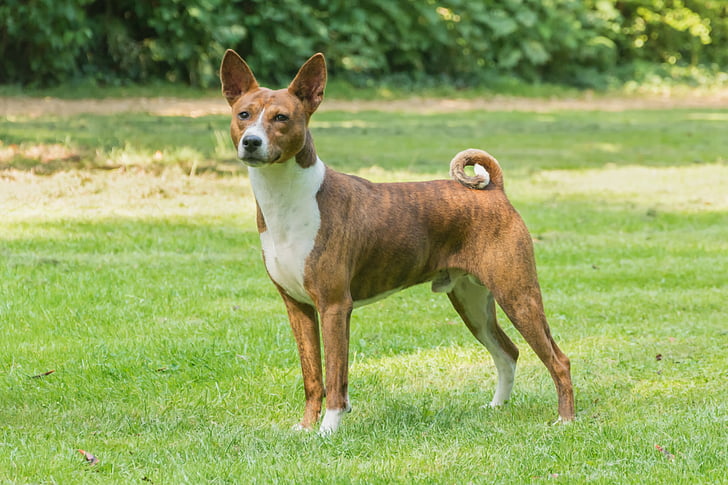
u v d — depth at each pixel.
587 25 42.50
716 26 46.06
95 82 30.33
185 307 9.87
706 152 23.59
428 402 7.46
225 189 16.06
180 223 13.77
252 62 33.38
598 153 22.88
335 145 21.70
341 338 6.45
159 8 30.97
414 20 37.25
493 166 6.93
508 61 39.12
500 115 30.77
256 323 9.35
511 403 7.43
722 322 9.81
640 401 7.37
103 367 7.94
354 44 35.00
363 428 6.68
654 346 8.93
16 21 27.98
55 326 9.11
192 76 31.97
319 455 6.00
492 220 6.73
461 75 38.62
